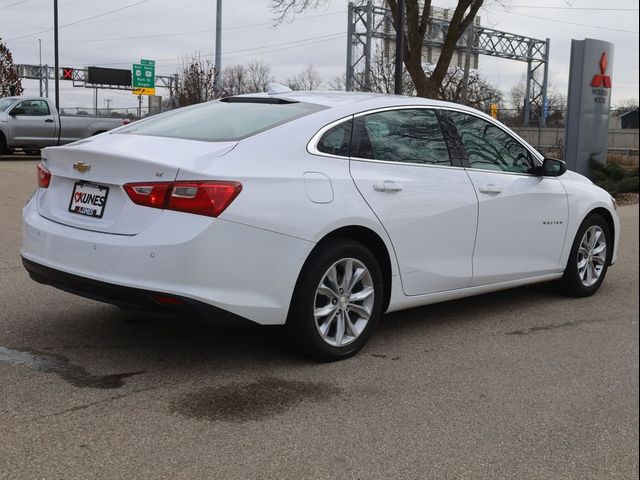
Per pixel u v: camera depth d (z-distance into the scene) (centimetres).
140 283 372
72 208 418
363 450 326
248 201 385
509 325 547
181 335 482
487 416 372
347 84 2866
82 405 360
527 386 418
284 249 399
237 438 332
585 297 645
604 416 379
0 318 505
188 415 354
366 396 391
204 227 371
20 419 340
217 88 3091
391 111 485
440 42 3325
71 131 2034
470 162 525
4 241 800
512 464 321
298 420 355
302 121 436
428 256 486
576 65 1694
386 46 2627
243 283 387
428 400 390
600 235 650
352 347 449
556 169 570
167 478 292
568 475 314
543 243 582
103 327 493
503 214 537
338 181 429
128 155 386
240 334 489
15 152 2300
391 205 455
